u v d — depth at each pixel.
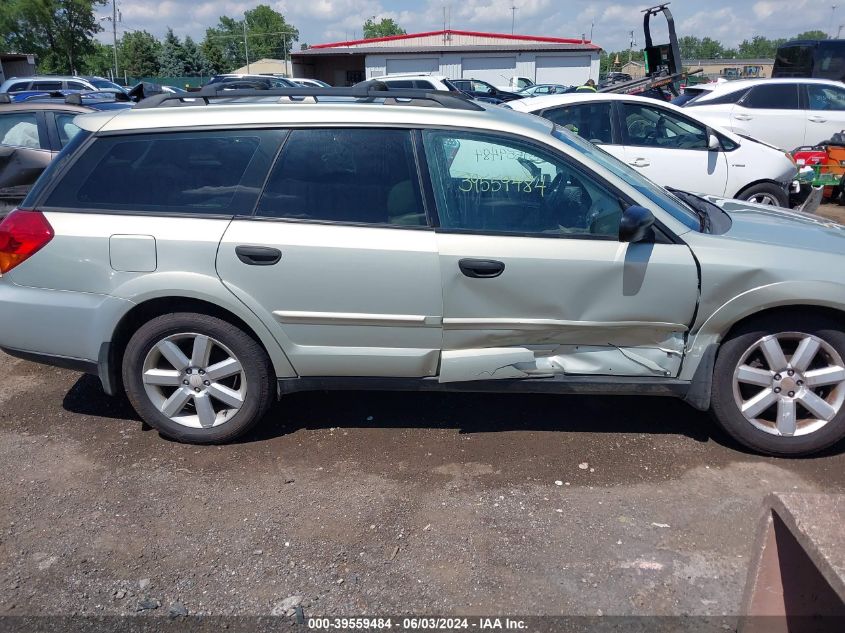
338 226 3.46
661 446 3.76
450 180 3.50
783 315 3.44
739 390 3.59
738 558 2.90
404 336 3.53
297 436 3.88
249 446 3.78
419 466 3.58
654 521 3.14
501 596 2.71
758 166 7.56
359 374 3.65
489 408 4.18
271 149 3.53
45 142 7.12
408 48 38.19
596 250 3.41
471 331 3.51
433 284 3.43
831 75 13.78
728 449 3.73
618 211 3.47
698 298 3.40
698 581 2.77
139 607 2.66
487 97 20.73
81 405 4.24
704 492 3.35
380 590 2.74
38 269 3.55
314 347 3.57
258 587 2.76
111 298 3.51
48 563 2.89
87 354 3.62
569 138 3.81
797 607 2.27
